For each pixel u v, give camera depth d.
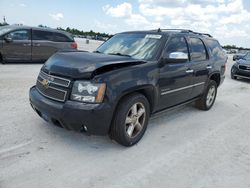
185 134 4.58
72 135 4.09
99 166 3.29
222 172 3.35
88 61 3.59
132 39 4.84
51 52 12.70
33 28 12.08
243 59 12.82
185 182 3.07
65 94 3.39
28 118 4.63
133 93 3.77
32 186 2.79
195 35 5.50
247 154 3.93
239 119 5.73
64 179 2.95
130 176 3.11
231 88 9.97
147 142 4.11
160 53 4.25
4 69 9.92
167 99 4.52
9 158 3.28
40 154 3.45
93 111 3.26
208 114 5.95
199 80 5.45
